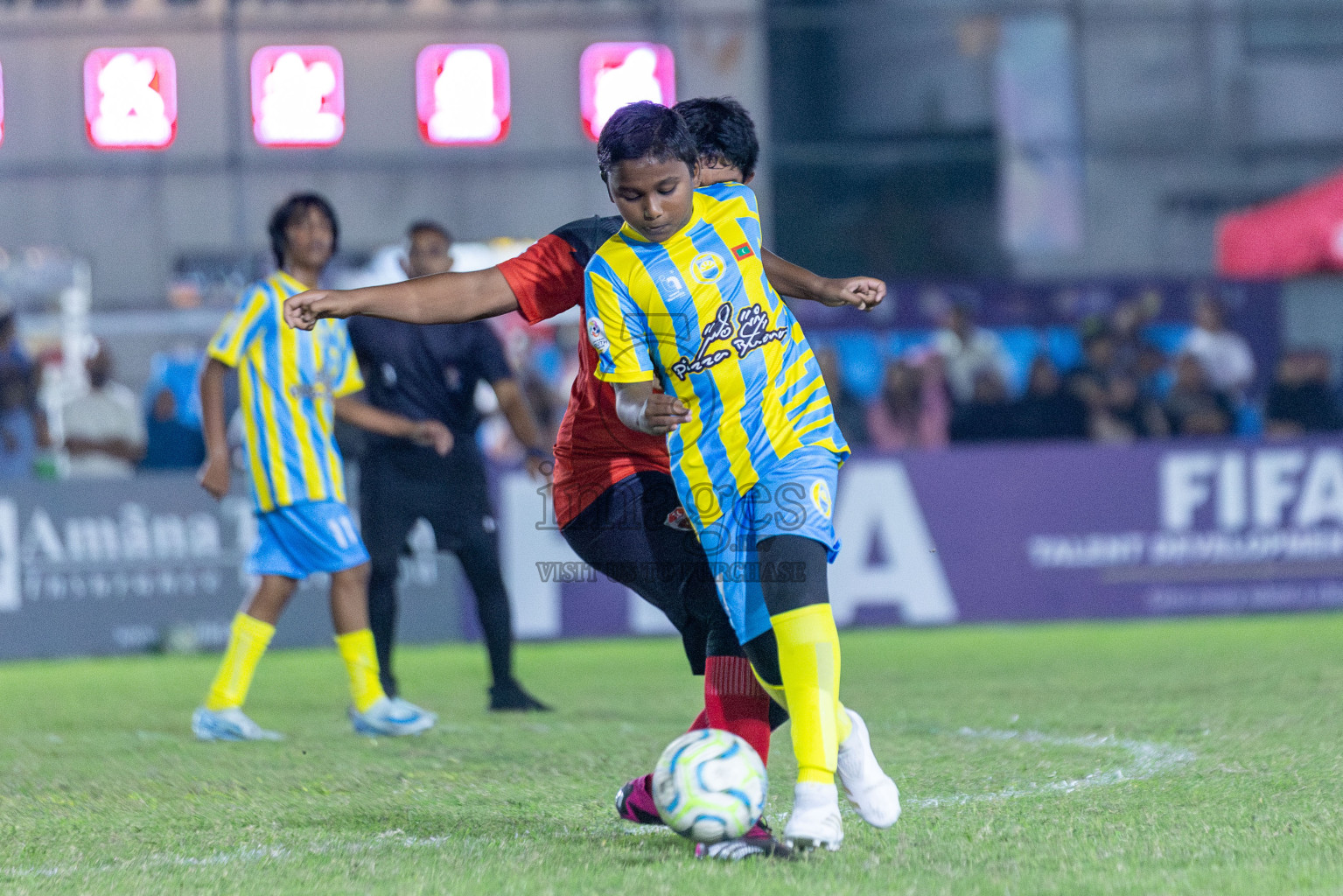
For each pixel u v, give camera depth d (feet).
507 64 170.60
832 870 33.50
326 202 64.44
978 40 230.07
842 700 71.00
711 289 35.65
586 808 43.62
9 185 194.29
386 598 69.87
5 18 191.11
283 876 34.63
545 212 209.56
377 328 69.26
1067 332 158.30
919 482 116.98
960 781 46.47
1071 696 70.49
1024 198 231.09
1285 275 165.78
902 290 157.48
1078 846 35.78
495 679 71.31
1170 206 232.12
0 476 121.90
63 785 50.26
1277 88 232.12
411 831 40.29
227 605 112.16
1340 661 83.92
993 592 117.39
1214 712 62.64
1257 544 119.75
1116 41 231.30
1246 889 31.09
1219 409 135.95
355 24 199.72
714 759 35.27
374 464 69.92
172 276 177.37
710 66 210.18
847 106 228.02
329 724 68.03
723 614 38.06
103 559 110.42
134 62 164.14
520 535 114.11
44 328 152.66
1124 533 118.83
